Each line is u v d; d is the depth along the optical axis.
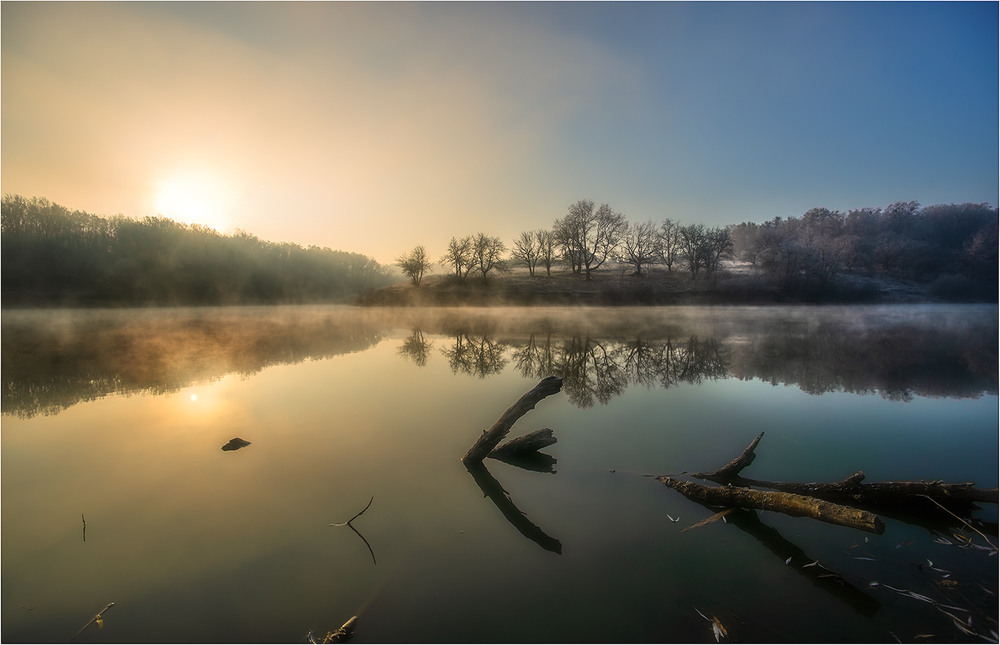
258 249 107.56
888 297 72.25
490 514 5.62
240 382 13.94
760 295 73.62
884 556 4.63
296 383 13.76
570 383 13.74
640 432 8.83
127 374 15.31
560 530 5.25
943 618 3.76
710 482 6.55
